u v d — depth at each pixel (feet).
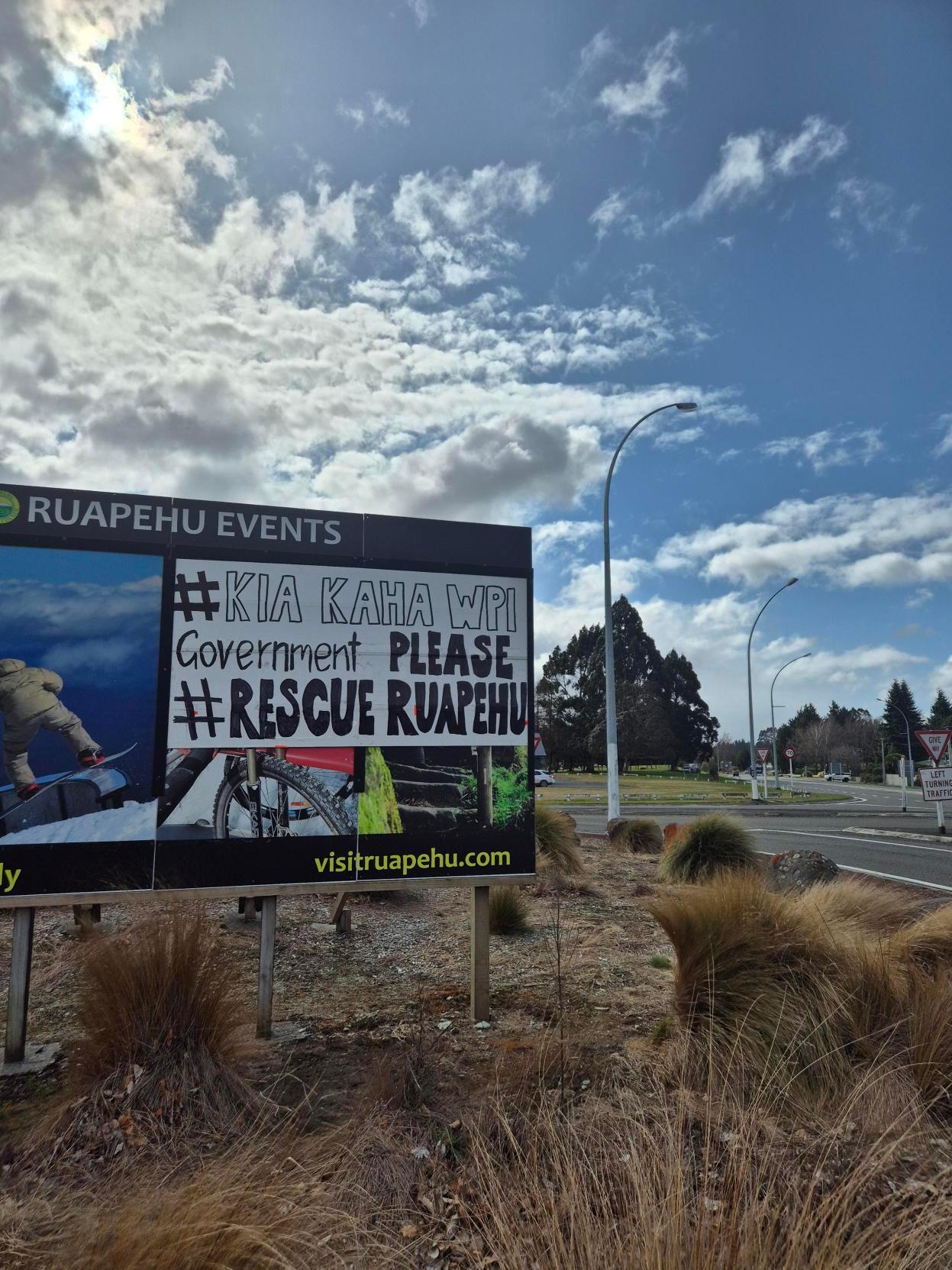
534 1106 11.47
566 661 245.86
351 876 16.70
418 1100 12.03
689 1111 11.23
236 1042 13.23
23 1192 9.78
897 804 127.24
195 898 15.74
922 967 16.06
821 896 22.67
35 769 15.43
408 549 18.01
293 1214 8.73
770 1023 13.20
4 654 15.58
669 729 227.61
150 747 16.02
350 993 18.48
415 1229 9.21
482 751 17.80
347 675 17.25
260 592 16.97
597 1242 7.93
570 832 37.17
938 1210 8.87
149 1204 8.92
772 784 245.65
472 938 16.96
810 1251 8.08
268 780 16.49
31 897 15.02
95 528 16.33
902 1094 12.09
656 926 25.29
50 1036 15.74
